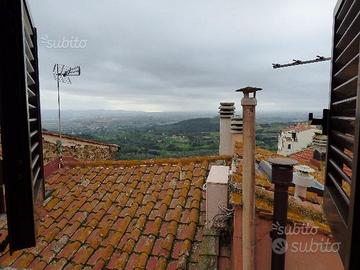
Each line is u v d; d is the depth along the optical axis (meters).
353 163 1.53
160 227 4.85
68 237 5.02
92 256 4.50
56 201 6.25
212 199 4.22
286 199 3.20
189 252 4.21
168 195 5.67
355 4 1.79
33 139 2.47
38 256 4.62
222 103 7.57
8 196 1.82
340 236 1.89
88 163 7.60
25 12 2.07
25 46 1.92
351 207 1.53
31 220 1.87
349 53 2.06
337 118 2.31
